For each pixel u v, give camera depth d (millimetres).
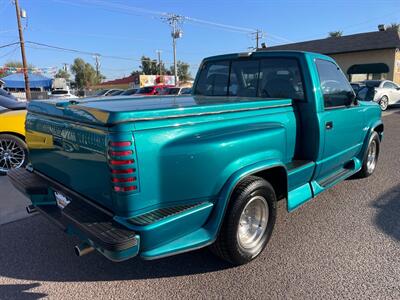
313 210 4484
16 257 3373
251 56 4312
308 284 2930
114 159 2289
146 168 2385
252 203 3123
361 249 3488
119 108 2504
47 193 3291
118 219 2432
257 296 2785
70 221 2555
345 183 5605
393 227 3984
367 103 5453
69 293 2836
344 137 4516
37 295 2809
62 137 2869
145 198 2426
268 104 3354
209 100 3434
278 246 3561
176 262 3293
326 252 3436
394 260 3281
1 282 2977
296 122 3760
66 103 2896
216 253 3096
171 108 2504
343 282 2951
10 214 4387
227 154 2770
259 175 3383
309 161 3844
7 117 6020
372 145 5820
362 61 26891
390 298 2740
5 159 6133
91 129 2479
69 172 2891
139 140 2332
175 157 2496
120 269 3184
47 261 3311
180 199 2607
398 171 6281
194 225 2693
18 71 49188
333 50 28297
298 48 32125
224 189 2791
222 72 4684
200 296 2789
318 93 3811
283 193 3490
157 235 2432
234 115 2988
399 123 12469
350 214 4352
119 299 2762
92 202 2691
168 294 2820
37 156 3434
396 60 25594
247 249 3172
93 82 85875
